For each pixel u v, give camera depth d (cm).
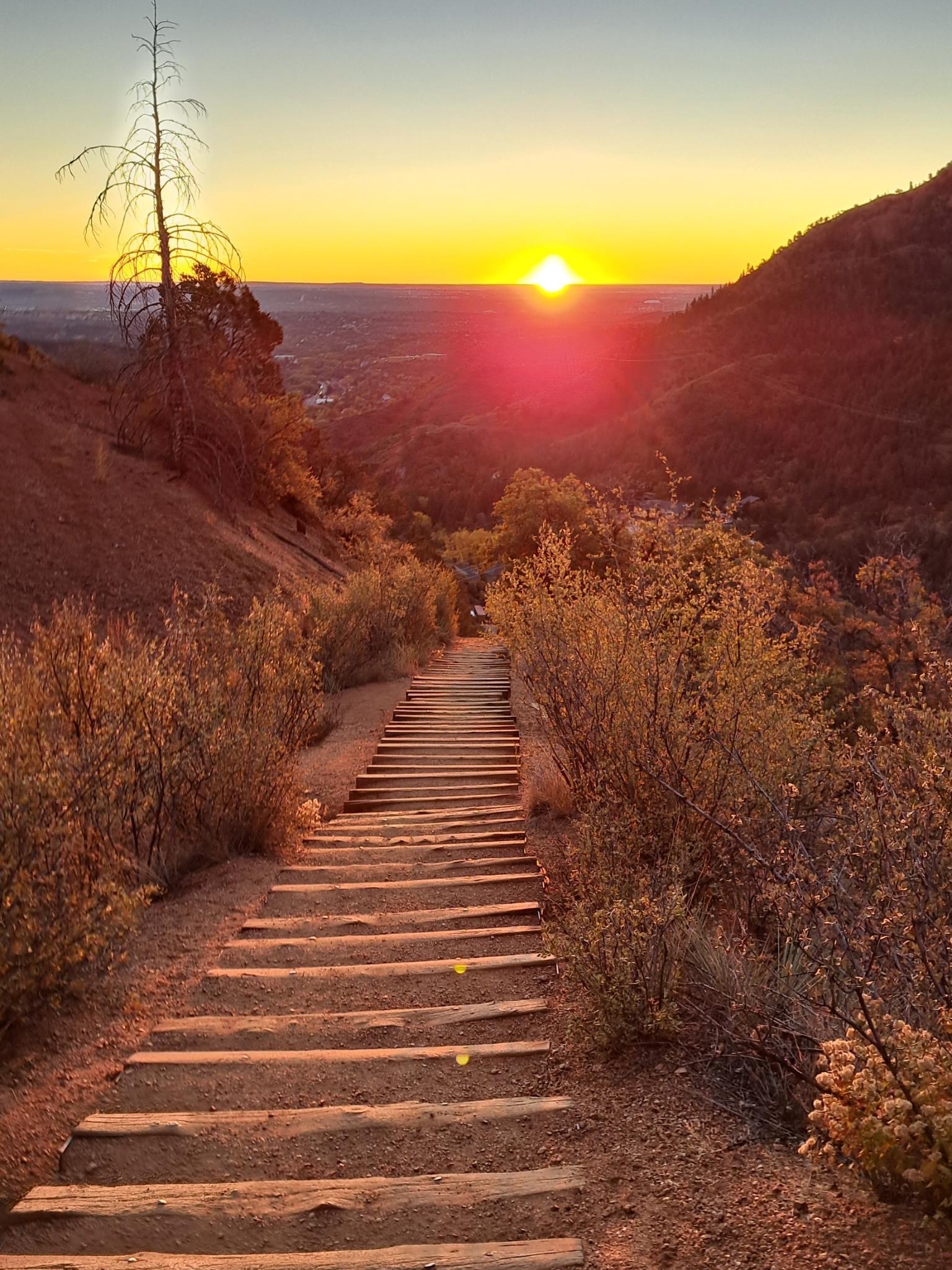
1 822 401
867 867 320
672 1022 337
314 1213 259
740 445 14638
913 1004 277
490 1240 246
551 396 19638
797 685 573
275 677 783
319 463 3609
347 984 423
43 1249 248
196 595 1697
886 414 14550
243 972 438
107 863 480
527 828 691
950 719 319
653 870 444
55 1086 340
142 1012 401
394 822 749
